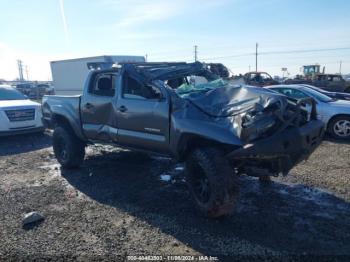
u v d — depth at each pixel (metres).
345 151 7.81
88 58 22.12
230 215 4.39
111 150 8.31
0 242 3.87
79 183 5.96
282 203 4.78
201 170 4.29
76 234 4.03
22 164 7.48
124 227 4.18
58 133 6.85
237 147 3.95
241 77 22.36
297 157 4.15
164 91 4.81
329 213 4.43
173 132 4.59
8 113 9.84
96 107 6.00
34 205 4.97
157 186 5.66
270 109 3.99
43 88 38.84
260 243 3.70
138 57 21.08
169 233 3.99
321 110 9.58
